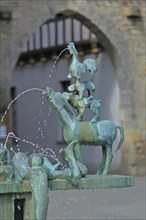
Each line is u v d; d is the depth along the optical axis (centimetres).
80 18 2183
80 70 608
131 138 2264
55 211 1297
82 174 580
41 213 548
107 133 606
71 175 570
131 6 2256
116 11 2239
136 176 2223
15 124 2989
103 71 2439
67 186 570
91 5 2175
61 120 596
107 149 611
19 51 1994
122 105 2281
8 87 1962
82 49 2527
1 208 561
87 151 2447
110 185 590
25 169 556
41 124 2812
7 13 1966
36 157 558
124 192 1638
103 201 1462
